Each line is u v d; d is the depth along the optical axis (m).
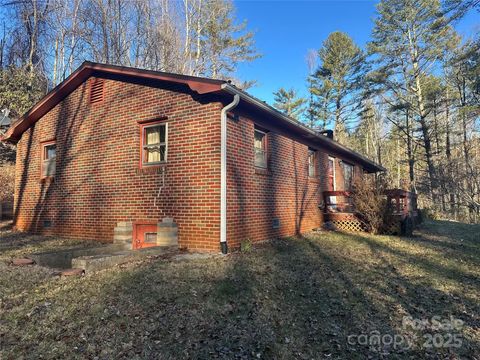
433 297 4.41
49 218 9.77
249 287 4.49
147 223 7.64
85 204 8.91
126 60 22.11
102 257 5.41
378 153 37.03
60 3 19.92
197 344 3.02
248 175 7.77
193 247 6.95
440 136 27.72
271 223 8.75
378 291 4.58
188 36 24.59
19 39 19.70
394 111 28.50
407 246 7.98
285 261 6.06
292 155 10.20
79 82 9.34
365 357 2.94
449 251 7.43
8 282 4.55
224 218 6.71
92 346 2.93
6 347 2.90
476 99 23.34
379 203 10.28
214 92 6.58
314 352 2.99
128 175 8.08
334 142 11.74
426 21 23.28
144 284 4.48
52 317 3.47
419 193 26.55
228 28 25.89
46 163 10.23
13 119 16.34
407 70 25.25
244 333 3.26
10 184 15.96
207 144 6.95
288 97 37.06
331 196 13.19
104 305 3.78
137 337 3.11
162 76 7.21
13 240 8.71
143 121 7.94
